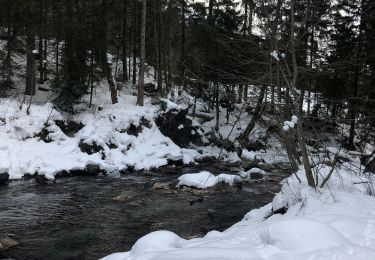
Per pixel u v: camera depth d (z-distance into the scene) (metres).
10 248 9.03
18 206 12.47
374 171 12.04
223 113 34.25
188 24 34.47
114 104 25.11
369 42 11.19
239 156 24.91
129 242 9.74
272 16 9.29
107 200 13.81
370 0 10.75
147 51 35.56
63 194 14.34
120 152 20.91
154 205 13.41
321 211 7.33
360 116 9.55
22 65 29.47
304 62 10.28
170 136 25.73
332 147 10.61
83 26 24.06
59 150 18.89
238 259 5.11
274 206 8.91
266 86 9.49
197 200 14.27
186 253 5.31
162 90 30.52
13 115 19.09
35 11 23.66
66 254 8.83
